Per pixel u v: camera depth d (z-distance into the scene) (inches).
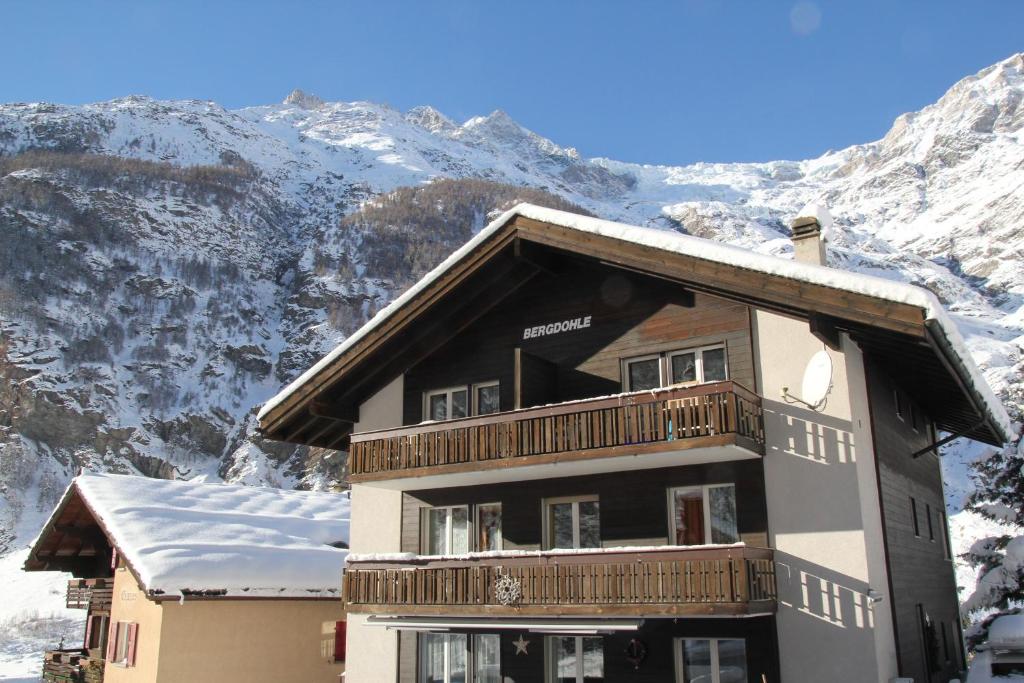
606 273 668.7
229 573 823.7
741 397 549.6
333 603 912.3
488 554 609.3
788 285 526.6
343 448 849.5
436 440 653.3
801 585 539.8
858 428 556.1
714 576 518.9
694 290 611.8
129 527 855.1
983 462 957.2
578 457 583.5
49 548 1016.9
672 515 599.8
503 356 702.5
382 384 762.2
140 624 837.2
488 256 661.9
